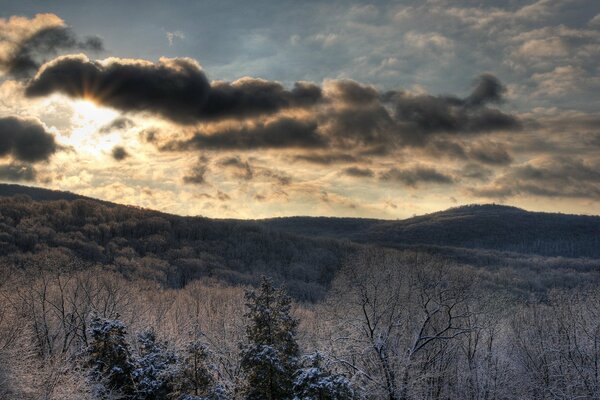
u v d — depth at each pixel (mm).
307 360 26250
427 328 39000
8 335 38156
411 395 33031
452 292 37094
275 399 25156
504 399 44031
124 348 29125
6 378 31391
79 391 29297
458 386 41906
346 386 23938
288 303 27281
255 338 26375
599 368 42000
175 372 26578
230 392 26641
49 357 38594
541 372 45312
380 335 32812
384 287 38031
